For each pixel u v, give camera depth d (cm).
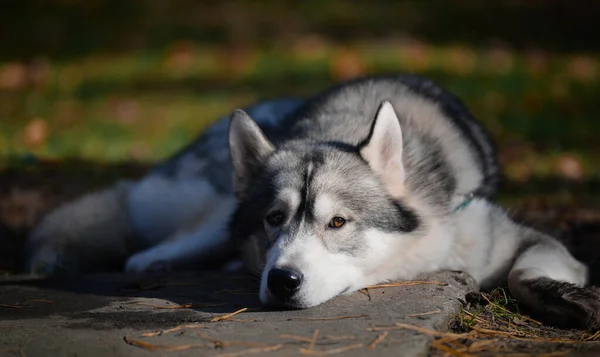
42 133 1666
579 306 645
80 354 548
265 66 2420
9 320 636
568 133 1641
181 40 2848
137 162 1459
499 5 3136
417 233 698
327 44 2711
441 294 669
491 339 594
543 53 2536
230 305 673
